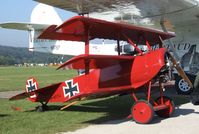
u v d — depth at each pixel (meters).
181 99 12.44
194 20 14.34
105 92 8.10
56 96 9.59
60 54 21.52
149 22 14.88
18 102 11.66
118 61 8.39
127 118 8.49
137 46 9.34
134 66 8.39
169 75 8.54
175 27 15.66
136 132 7.00
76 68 9.00
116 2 11.37
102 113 9.32
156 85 8.66
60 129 7.21
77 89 9.09
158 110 8.41
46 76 33.62
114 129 7.28
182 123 7.92
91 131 7.06
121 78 8.52
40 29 17.09
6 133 6.86
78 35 8.74
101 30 8.43
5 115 9.02
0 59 149.62
